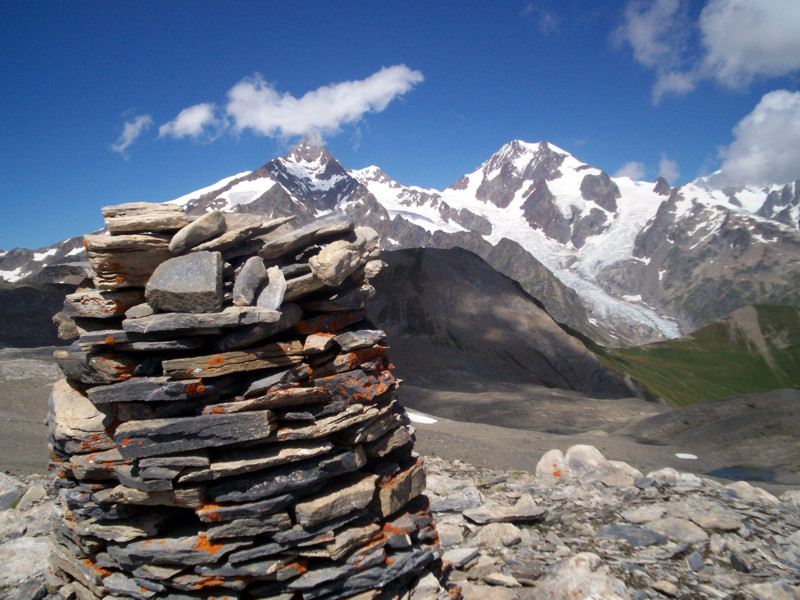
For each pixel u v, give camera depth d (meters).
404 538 2.01
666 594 2.30
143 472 1.72
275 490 1.77
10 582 2.28
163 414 1.76
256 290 1.87
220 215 1.90
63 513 2.06
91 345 1.80
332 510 1.83
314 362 1.94
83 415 1.89
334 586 1.85
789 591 2.30
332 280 1.87
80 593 2.02
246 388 1.82
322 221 2.04
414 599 2.04
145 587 1.80
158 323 1.71
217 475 1.72
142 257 1.85
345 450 1.93
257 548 1.77
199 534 1.77
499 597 2.29
